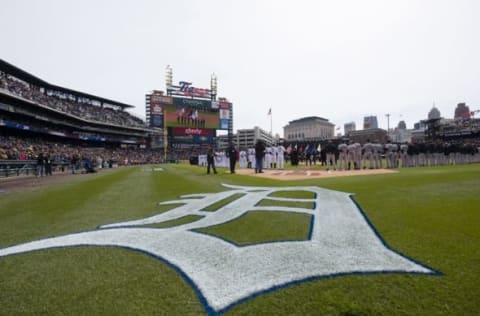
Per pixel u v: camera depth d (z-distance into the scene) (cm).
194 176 1327
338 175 1162
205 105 6284
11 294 201
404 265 236
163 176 1396
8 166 1809
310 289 200
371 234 328
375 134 6488
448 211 421
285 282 211
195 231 364
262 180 1019
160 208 529
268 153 2002
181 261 260
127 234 355
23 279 225
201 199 619
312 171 1488
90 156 4219
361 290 196
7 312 177
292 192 682
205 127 6281
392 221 379
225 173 1502
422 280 207
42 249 299
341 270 230
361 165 1698
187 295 195
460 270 223
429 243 288
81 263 258
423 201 504
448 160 2031
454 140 5472
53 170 2512
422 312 167
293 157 2234
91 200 640
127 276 228
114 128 5794
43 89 4931
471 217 384
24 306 184
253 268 240
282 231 354
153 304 184
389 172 1254
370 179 917
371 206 482
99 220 439
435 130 6206
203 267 245
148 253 283
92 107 5812
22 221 438
